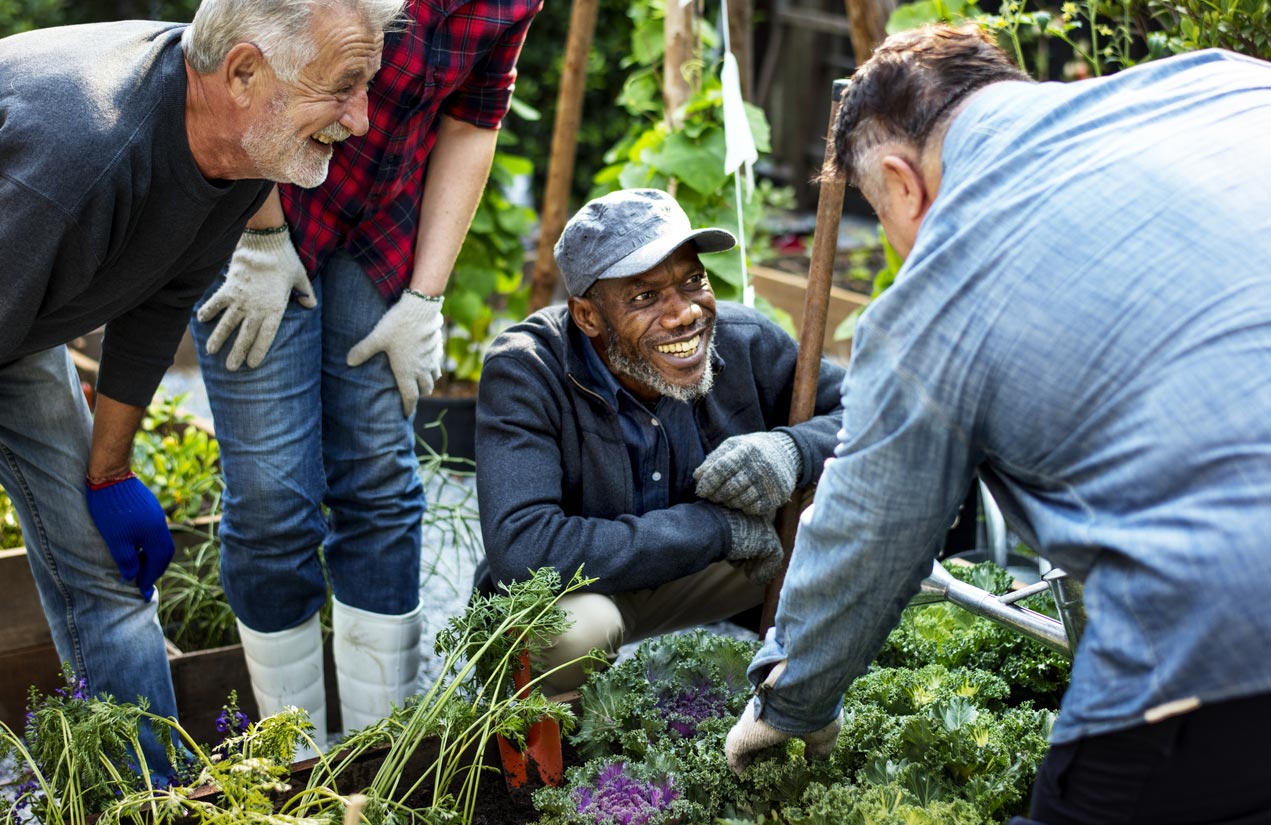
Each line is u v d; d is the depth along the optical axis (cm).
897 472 150
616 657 248
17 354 212
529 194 770
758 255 593
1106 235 137
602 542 241
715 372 265
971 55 158
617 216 237
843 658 170
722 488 248
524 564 239
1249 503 128
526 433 248
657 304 241
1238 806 140
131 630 246
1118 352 135
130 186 188
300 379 251
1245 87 149
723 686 233
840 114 166
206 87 189
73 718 205
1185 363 132
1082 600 183
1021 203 142
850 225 751
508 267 469
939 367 143
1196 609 129
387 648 266
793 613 169
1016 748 211
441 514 401
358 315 257
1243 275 133
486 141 263
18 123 182
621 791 206
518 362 251
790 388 277
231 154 194
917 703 224
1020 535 157
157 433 376
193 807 188
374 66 193
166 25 203
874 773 205
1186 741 136
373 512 262
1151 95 148
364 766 217
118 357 230
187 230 201
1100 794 144
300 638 264
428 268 257
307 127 193
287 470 248
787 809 195
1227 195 137
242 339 241
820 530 159
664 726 222
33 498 238
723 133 375
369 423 259
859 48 341
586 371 255
